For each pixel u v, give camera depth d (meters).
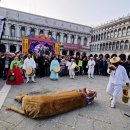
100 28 57.38
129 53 43.84
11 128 4.07
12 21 48.84
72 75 13.24
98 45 58.28
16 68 9.14
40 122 4.49
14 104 5.67
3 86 8.35
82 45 61.56
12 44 49.47
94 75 16.38
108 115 5.26
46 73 13.44
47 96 4.94
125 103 6.67
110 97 7.40
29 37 21.62
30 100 4.81
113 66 6.08
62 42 56.12
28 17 51.94
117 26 49.69
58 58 14.58
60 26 57.72
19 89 7.89
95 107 5.93
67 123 4.53
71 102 5.42
